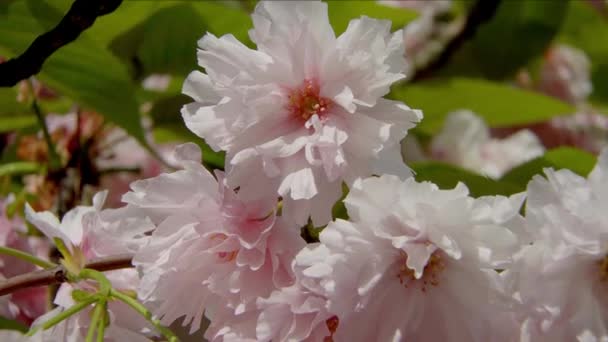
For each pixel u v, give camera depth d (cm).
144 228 35
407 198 32
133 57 44
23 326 37
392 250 32
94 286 35
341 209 35
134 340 34
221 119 32
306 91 33
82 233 35
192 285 33
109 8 33
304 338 32
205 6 41
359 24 32
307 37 32
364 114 32
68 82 39
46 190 43
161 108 45
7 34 38
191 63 44
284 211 32
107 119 41
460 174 37
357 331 32
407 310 32
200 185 33
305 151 32
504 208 31
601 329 33
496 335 32
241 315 33
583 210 32
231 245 33
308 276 32
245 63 33
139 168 46
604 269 33
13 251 34
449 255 32
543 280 32
